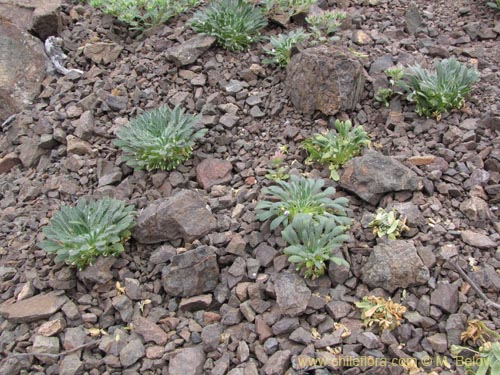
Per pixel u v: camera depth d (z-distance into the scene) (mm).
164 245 664
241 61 923
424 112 809
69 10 1052
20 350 591
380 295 601
